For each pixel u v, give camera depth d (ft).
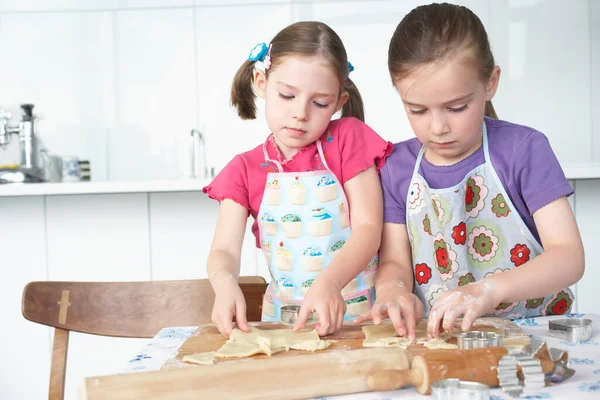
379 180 3.84
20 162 9.02
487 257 3.72
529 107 10.02
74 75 10.36
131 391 2.13
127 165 10.35
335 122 3.94
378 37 10.13
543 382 2.19
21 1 10.33
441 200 3.68
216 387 2.18
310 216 3.81
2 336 8.00
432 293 3.78
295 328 3.00
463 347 2.51
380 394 2.27
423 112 3.17
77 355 7.97
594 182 7.82
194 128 10.30
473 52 3.03
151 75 10.33
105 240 8.07
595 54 9.90
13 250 8.02
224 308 3.11
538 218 3.44
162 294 4.15
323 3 10.19
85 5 10.34
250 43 10.27
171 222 8.08
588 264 7.87
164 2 10.31
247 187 3.93
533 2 9.93
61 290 4.14
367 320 3.20
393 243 3.80
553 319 3.34
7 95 10.34
